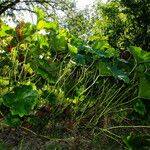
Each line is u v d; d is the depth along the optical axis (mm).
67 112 2193
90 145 2018
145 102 2232
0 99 2027
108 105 2227
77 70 2568
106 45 2852
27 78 2484
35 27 2322
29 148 1902
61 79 2461
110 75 2197
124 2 11164
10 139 1932
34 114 2092
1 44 2451
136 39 10867
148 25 10953
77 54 2225
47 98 2129
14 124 1926
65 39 2449
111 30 10883
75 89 2361
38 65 2209
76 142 1997
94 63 2430
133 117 2254
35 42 2377
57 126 2080
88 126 2137
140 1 10938
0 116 2037
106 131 2170
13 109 1885
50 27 2365
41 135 1980
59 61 2479
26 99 1929
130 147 1977
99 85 2465
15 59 2402
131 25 11383
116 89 2432
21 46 2441
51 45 2322
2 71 2518
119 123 2273
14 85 2234
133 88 2408
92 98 2371
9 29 2385
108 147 2047
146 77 2111
